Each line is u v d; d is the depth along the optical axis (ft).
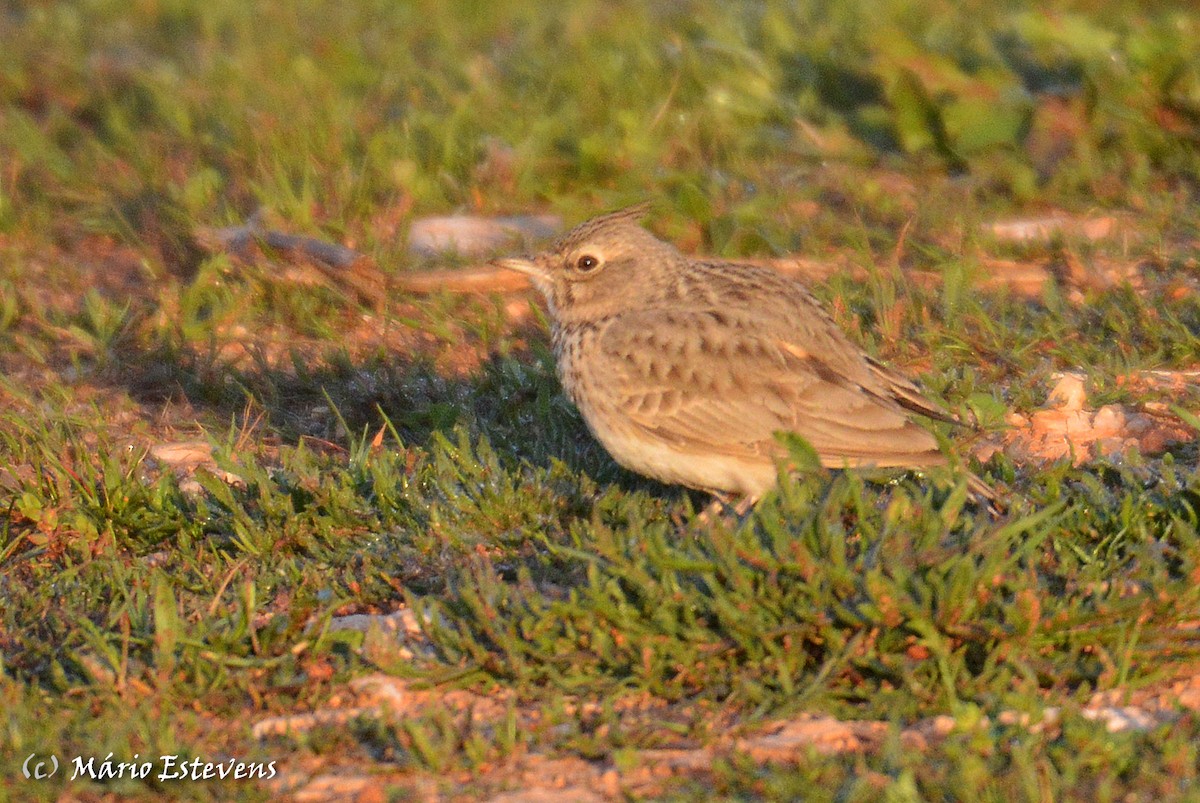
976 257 47.57
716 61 62.75
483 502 34.12
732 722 26.78
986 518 29.96
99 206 53.47
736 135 56.80
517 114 58.29
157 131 60.13
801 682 27.32
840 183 53.57
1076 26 57.57
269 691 28.04
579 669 27.99
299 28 74.95
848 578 27.45
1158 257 47.19
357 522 34.06
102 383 43.37
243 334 45.80
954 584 26.91
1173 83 54.95
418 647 29.43
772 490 31.55
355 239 50.08
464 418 39.68
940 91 55.88
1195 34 58.90
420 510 34.30
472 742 25.89
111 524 34.73
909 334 43.32
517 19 76.23
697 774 25.50
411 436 40.16
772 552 28.84
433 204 53.31
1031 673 26.53
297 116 57.98
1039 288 46.62
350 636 29.22
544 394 39.83
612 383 34.78
